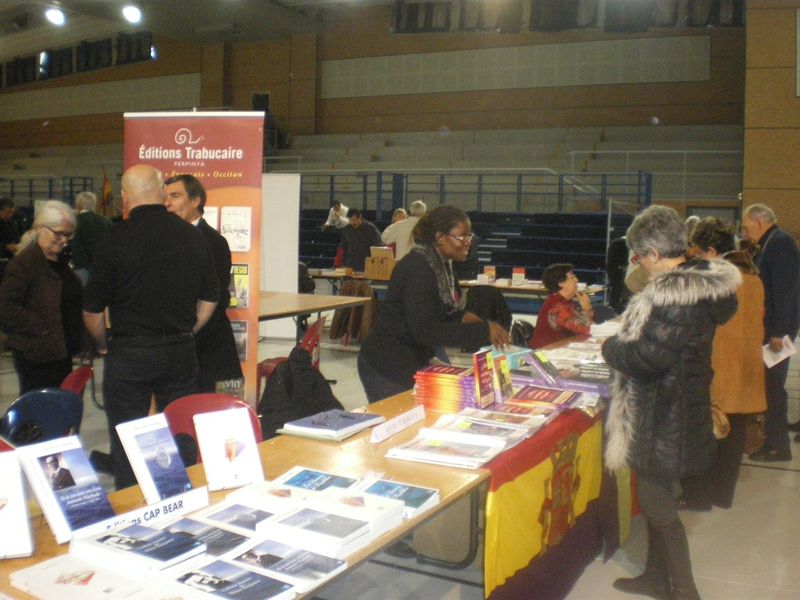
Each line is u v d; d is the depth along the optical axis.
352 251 9.98
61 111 21.95
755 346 3.78
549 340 4.45
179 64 19.52
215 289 3.31
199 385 3.91
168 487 1.94
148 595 1.44
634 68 15.20
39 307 3.77
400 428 2.64
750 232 4.62
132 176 3.05
